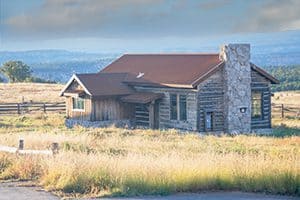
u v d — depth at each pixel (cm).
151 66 7681
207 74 6619
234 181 2588
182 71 7019
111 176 2602
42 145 4100
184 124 6731
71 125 7262
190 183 2553
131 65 8019
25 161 2989
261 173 2580
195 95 6594
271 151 4219
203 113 6631
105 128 6481
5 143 4166
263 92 7138
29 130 6247
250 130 6956
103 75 7506
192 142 4988
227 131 6781
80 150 3928
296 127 7400
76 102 7412
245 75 6912
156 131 6266
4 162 3067
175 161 2781
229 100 6781
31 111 8806
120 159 2892
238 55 6850
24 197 2414
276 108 9894
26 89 13862
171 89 6900
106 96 7150
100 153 3572
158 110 7112
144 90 7300
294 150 4325
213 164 2720
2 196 2439
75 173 2630
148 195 2459
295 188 2488
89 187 2558
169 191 2503
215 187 2583
